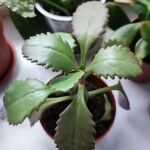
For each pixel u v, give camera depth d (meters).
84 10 0.24
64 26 0.33
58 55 0.22
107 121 0.27
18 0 0.28
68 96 0.25
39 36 0.23
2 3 0.28
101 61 0.21
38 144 0.32
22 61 0.36
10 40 0.37
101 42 0.31
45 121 0.28
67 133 0.22
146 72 0.31
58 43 0.22
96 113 0.28
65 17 0.32
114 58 0.21
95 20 0.24
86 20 0.24
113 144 0.31
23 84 0.22
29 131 0.32
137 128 0.32
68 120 0.22
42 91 0.21
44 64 0.22
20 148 0.31
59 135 0.22
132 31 0.28
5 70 0.34
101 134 0.27
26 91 0.21
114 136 0.31
